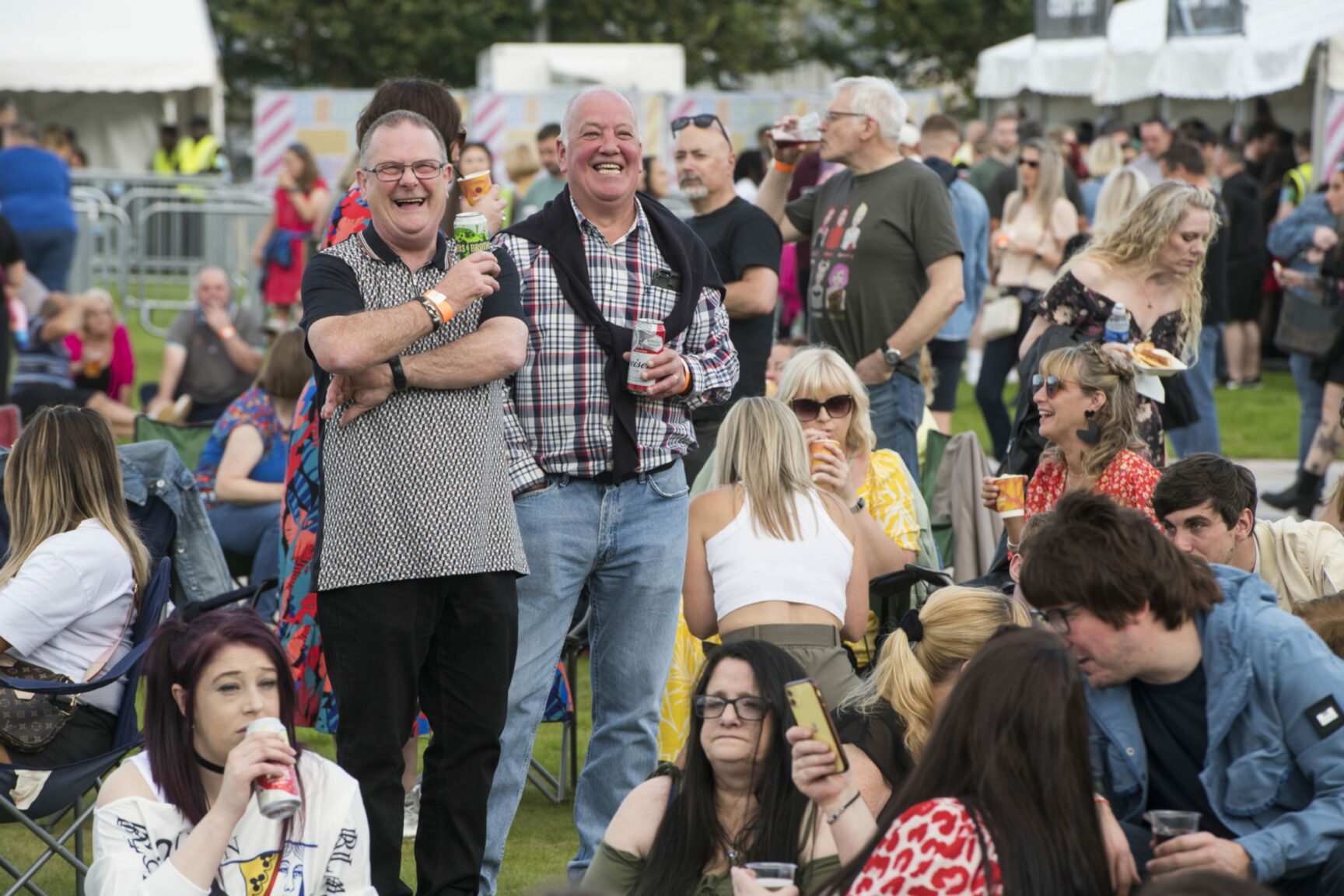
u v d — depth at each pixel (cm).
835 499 906
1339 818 640
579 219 850
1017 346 1909
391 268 777
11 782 823
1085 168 2895
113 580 860
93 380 1958
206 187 3731
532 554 837
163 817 648
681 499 867
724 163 1227
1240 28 2816
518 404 843
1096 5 3228
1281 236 2178
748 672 667
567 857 960
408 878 936
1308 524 927
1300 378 1908
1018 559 937
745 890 597
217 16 6384
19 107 4678
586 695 1284
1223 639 664
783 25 6944
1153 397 1098
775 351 1530
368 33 6338
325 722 909
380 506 757
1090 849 550
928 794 562
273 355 1285
